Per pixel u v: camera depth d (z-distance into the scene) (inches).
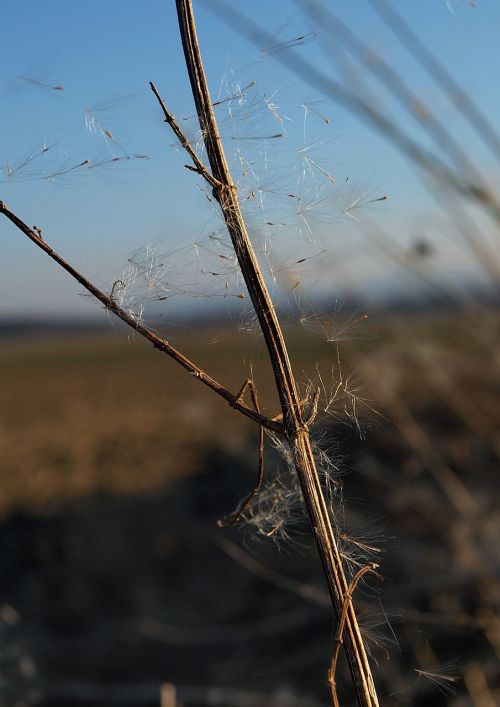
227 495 233.3
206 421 232.4
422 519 120.0
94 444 414.3
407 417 95.7
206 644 154.9
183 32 26.4
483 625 92.2
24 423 548.7
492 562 101.5
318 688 125.5
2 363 1493.6
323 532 26.7
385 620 32.7
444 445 121.6
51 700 133.3
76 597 184.1
